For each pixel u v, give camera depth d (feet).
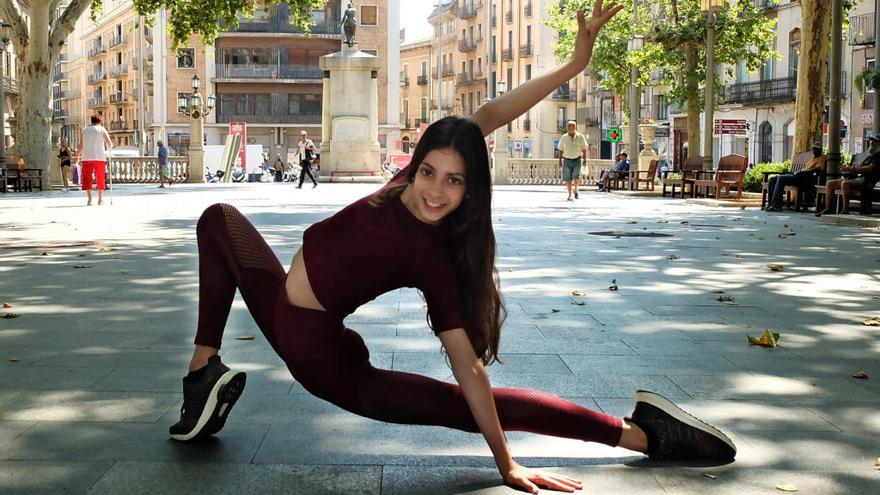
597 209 63.05
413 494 9.18
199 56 237.66
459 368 9.04
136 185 120.78
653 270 28.22
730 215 57.47
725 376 14.40
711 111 80.07
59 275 25.88
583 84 266.16
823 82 79.56
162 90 237.66
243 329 17.92
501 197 82.79
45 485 9.30
